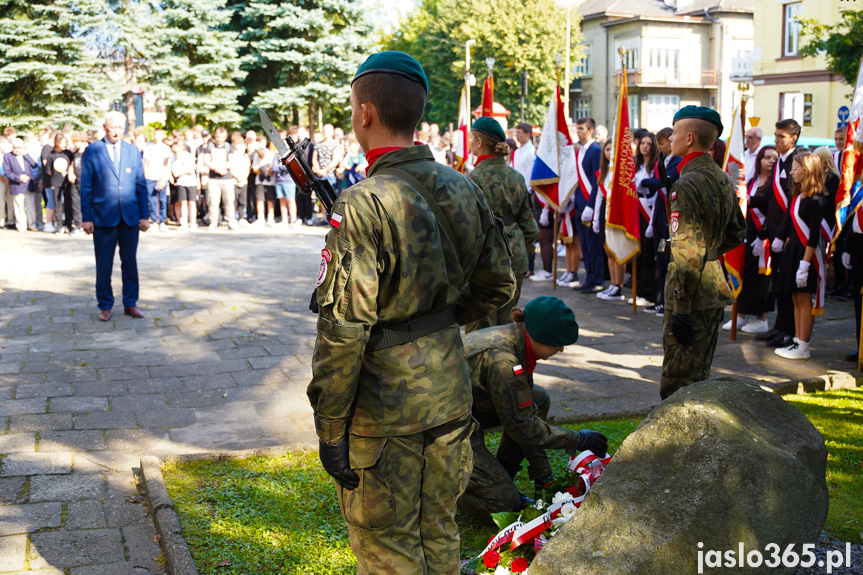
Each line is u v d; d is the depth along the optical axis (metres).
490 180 5.42
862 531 3.62
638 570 2.77
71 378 5.93
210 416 5.20
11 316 7.88
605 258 10.12
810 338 7.08
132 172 7.71
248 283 9.80
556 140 9.70
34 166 14.43
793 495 2.99
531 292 9.91
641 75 49.09
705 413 3.12
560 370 6.36
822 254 6.63
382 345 2.38
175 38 24.91
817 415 5.25
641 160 9.15
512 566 3.21
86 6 23.72
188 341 7.05
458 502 3.74
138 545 3.54
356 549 2.51
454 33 43.12
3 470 4.28
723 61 50.00
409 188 2.37
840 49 13.53
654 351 7.03
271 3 25.66
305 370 6.23
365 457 2.39
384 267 2.31
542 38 42.28
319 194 2.63
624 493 3.01
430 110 45.66
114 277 10.09
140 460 4.29
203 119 26.02
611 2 51.56
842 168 6.35
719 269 4.61
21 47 23.20
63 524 3.71
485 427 3.77
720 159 7.99
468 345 3.59
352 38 25.84
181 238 13.86
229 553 3.45
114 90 25.00
